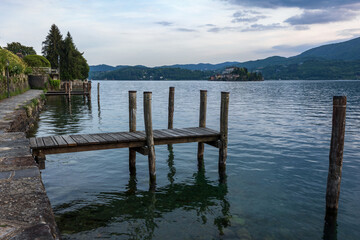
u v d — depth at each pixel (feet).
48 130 56.80
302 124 65.41
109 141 27.37
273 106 111.04
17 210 12.47
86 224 20.15
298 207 23.29
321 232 19.54
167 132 32.81
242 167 33.60
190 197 25.31
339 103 20.36
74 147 26.25
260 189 27.07
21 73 127.65
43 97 107.14
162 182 28.96
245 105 115.44
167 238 18.49
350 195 25.41
